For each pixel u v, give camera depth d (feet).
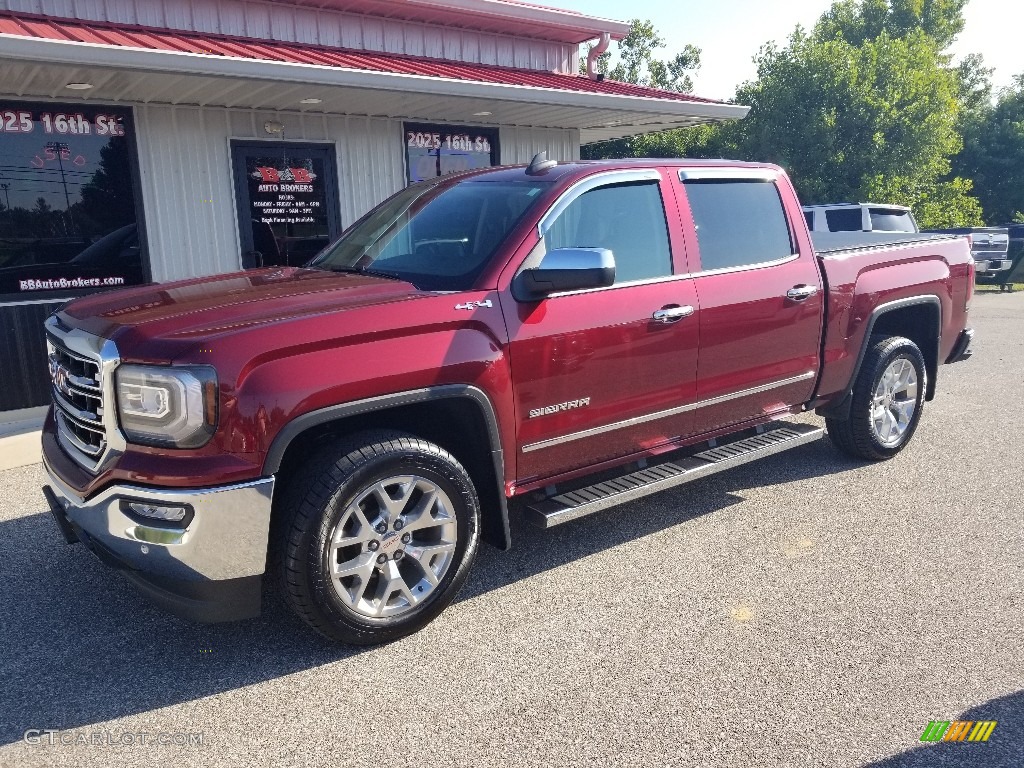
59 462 10.67
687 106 31.68
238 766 8.25
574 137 36.47
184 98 24.61
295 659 10.30
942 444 19.48
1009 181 140.97
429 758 8.32
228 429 9.10
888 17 153.38
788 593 11.87
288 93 24.36
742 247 14.47
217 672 10.02
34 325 23.63
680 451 14.67
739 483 16.87
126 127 24.68
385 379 9.98
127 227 25.16
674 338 12.99
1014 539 13.75
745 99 93.91
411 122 31.22
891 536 13.94
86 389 9.95
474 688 9.56
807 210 47.24
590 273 10.80
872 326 16.52
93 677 9.93
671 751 8.36
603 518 15.05
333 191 29.53
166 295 11.25
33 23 22.24
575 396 11.99
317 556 9.66
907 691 9.37
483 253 11.75
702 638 10.62
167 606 9.68
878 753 8.30
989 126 142.72
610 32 36.35
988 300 57.93
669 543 13.82
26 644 10.72
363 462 9.87
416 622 10.68
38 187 23.47
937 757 8.22
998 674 9.70
